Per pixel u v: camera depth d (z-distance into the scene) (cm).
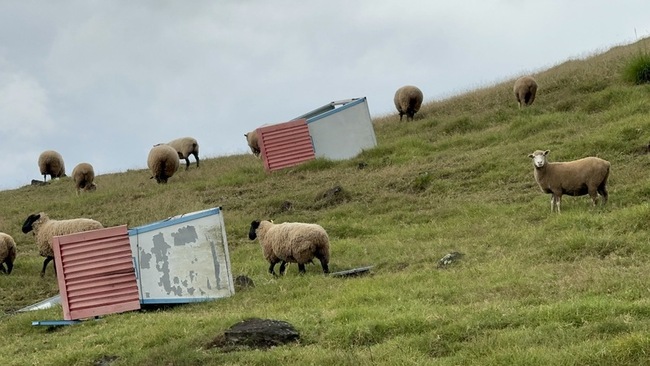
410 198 2161
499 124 2867
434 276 1392
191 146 3272
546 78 3375
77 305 1421
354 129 2841
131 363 1041
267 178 2700
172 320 1233
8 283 1794
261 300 1384
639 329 927
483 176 2202
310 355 990
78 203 2700
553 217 1662
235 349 1051
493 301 1165
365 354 981
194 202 2498
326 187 2402
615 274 1215
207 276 1464
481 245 1582
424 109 3578
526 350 908
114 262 1438
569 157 2139
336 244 1789
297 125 2816
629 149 2103
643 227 1486
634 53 3284
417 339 1003
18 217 2619
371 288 1336
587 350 877
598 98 2712
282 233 1537
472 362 907
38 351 1207
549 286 1209
